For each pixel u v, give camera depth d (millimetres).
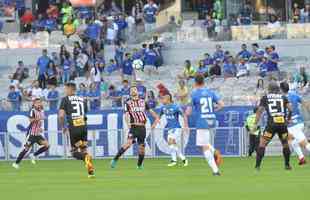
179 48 95500
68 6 100750
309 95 82188
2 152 77438
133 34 98750
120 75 91312
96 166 63094
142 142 58438
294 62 91938
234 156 74125
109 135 76438
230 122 75000
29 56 96938
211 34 96938
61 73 90125
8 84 93250
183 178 48344
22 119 78188
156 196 37375
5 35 99188
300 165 59156
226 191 39125
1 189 42906
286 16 102438
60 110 49094
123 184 44656
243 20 100375
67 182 46938
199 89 49188
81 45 96062
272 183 43375
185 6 108250
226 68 87938
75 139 49281
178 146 63844
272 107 52281
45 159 76688
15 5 106562
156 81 89875
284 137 53219
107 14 103000
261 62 87188
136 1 107688
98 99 81500
